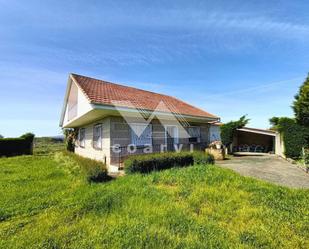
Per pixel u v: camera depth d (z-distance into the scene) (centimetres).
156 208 443
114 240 321
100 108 859
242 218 402
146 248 298
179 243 307
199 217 405
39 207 486
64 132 2355
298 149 1301
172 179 666
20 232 364
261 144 2214
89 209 457
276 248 304
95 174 714
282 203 473
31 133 2334
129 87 1554
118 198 508
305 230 355
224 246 304
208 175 689
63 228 370
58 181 763
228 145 1894
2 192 615
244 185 602
